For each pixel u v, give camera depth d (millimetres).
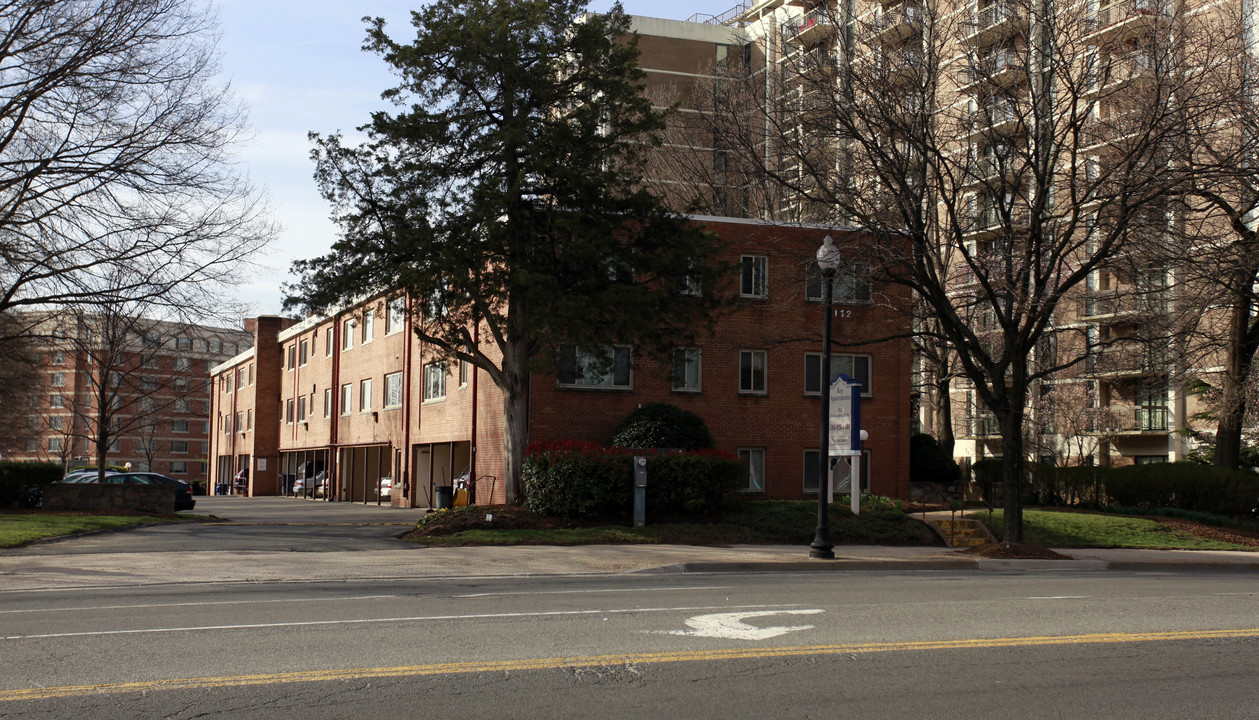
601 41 23125
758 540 22000
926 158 20672
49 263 24219
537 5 22500
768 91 32781
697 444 27312
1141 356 33906
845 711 6504
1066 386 42781
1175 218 26672
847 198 25125
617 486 23344
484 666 7633
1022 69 22906
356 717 6160
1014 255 25156
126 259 24531
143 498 27406
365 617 10203
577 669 7566
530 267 22625
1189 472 29094
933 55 21750
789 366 31016
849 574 17062
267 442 59344
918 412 54656
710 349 30156
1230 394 29188
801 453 30875
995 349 36094
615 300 21812
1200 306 27062
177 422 106250
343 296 23641
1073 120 20609
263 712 6262
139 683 7000
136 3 23922
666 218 24016
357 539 21016
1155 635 9578
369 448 45438
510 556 18281
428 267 21984
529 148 22234
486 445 30828
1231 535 25562
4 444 60750
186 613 10531
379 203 23094
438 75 23031
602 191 23484
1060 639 9258
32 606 11250
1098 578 16797
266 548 19031
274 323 60250
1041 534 24344
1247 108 23781
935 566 18891
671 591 13031
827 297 19469
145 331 26484
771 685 7164
